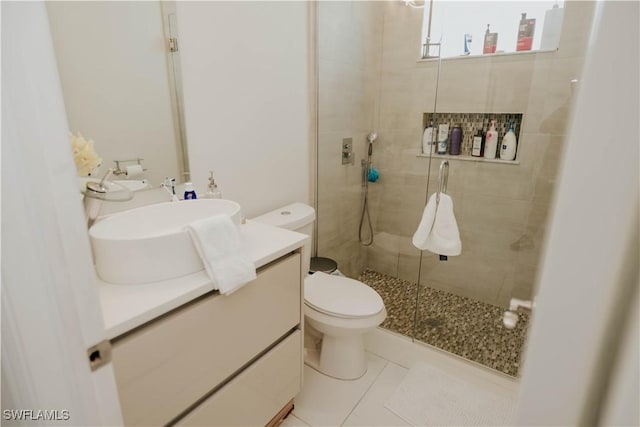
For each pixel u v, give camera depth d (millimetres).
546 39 1783
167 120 1313
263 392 1245
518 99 1933
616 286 277
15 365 506
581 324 296
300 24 1827
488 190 2109
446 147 2244
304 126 1994
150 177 1294
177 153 1369
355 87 2273
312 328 1896
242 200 1703
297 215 1779
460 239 2256
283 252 1193
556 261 297
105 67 1114
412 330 2076
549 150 1858
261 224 1446
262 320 1167
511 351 1879
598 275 280
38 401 499
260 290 1131
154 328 832
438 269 2393
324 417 1501
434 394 1624
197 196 1442
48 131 414
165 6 1239
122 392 791
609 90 247
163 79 1276
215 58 1443
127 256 885
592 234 276
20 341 475
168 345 871
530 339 341
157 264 916
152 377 849
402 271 2551
